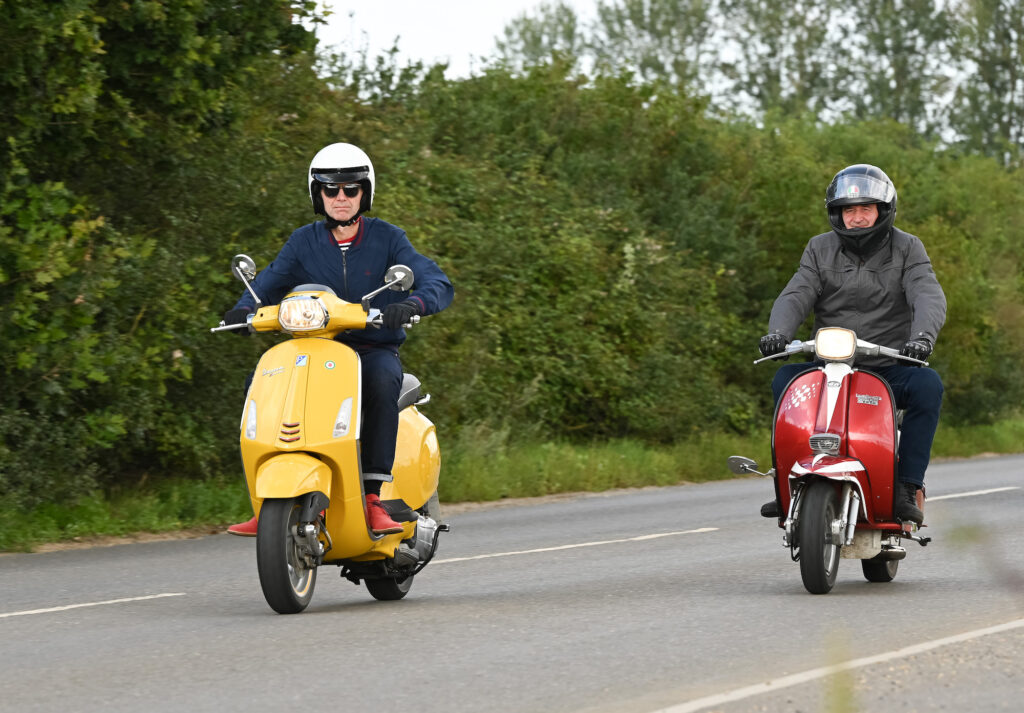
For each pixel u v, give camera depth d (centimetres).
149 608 2581
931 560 3203
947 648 1922
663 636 2097
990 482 6044
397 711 1608
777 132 12794
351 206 2458
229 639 2125
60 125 4284
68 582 3041
